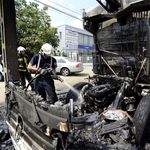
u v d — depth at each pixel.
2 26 2.79
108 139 2.14
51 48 2.73
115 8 3.37
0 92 6.04
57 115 1.54
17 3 15.44
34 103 1.85
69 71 11.01
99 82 3.66
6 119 2.80
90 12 3.80
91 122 1.51
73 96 3.71
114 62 3.72
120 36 3.45
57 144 1.60
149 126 2.17
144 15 2.93
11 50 2.79
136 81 3.13
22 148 2.16
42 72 2.79
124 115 2.08
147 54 2.59
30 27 15.50
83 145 2.04
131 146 1.90
